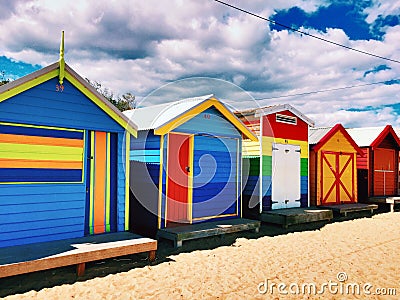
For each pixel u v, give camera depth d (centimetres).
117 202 718
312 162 1245
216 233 806
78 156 670
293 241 836
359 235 918
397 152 1627
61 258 527
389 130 1520
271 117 1106
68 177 654
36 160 617
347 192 1337
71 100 655
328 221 1108
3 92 570
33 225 607
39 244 596
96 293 492
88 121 676
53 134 639
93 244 602
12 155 591
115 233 693
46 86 625
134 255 680
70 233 650
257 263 651
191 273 587
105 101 689
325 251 747
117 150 722
